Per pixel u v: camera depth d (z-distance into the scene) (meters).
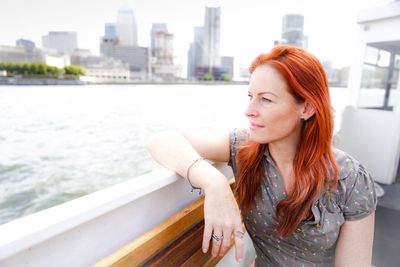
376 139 3.74
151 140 0.91
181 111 18.61
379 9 3.52
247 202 0.86
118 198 0.63
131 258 0.65
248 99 0.74
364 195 0.76
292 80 0.65
